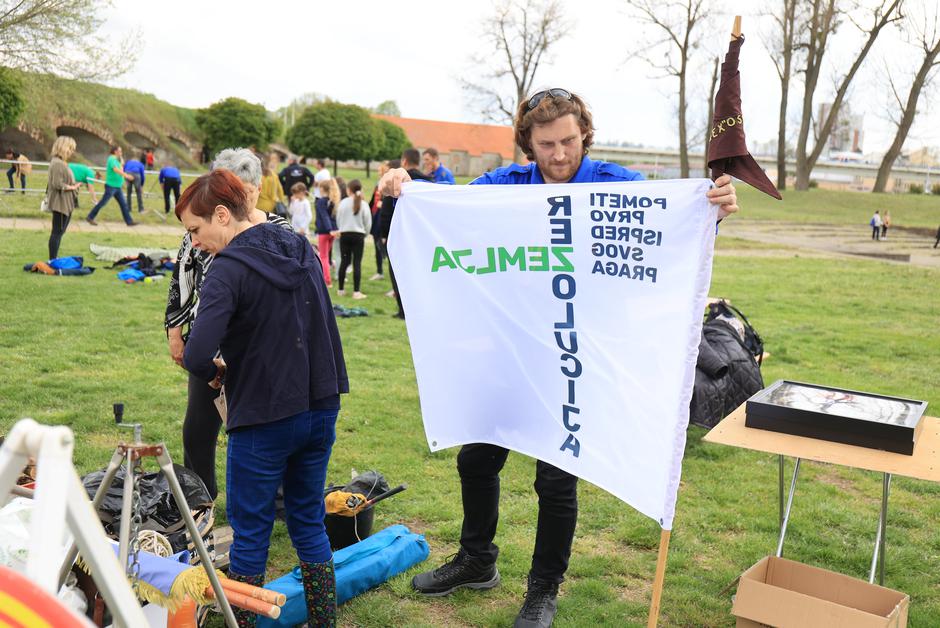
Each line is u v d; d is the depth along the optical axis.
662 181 2.73
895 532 4.80
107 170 18.50
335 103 68.62
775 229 40.09
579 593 3.79
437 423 3.31
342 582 3.54
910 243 36.88
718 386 5.84
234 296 2.67
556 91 3.22
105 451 5.16
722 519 4.84
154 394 6.55
